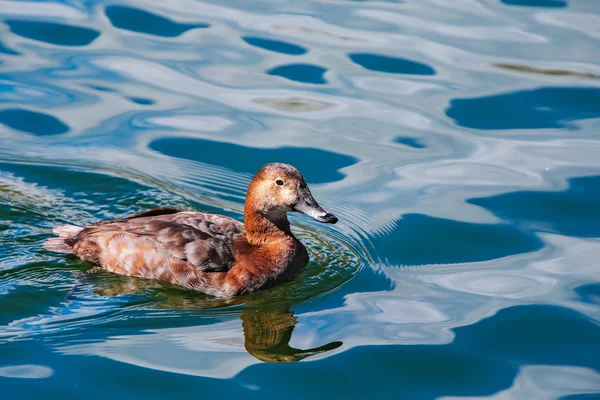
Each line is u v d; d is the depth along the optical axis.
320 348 10.40
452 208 14.00
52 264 12.06
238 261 11.84
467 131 16.31
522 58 18.50
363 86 17.61
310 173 14.87
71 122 16.05
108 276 11.86
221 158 15.23
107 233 12.01
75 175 14.45
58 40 18.84
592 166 15.14
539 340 10.62
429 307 11.41
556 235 13.31
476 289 11.88
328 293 11.84
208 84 17.48
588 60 18.38
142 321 10.87
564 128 16.39
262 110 16.72
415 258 12.79
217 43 19.03
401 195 14.34
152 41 19.00
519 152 15.62
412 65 18.36
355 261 12.77
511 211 13.95
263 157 15.23
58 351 10.04
